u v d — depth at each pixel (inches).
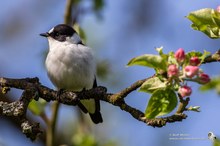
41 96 350.0
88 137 479.8
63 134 573.0
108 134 555.8
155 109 268.5
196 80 259.0
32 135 321.1
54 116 461.1
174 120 290.4
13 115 326.0
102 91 329.1
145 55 261.6
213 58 279.4
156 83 269.1
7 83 347.6
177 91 267.7
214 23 280.5
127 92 309.1
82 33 506.6
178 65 262.1
